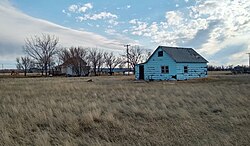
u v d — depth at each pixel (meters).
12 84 28.77
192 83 28.05
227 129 7.16
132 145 5.86
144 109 10.17
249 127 7.30
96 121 8.34
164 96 14.37
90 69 85.62
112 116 8.63
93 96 15.22
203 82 29.86
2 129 7.03
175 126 7.56
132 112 9.78
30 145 5.96
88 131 7.23
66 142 5.88
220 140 6.05
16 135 6.71
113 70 102.81
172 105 11.48
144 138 6.39
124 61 89.88
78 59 78.06
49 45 75.69
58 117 8.58
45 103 11.93
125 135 6.68
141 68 40.84
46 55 75.50
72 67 78.38
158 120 8.48
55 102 12.47
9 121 8.24
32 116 8.96
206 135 6.55
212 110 10.25
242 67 84.12
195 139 6.22
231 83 26.23
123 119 8.66
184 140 6.15
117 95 15.37
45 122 8.10
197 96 14.40
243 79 34.00
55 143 5.98
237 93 15.22
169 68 36.78
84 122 7.96
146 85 25.02
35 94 16.81
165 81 33.78
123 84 27.09
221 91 16.56
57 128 7.47
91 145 5.84
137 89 19.47
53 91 18.88
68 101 12.94
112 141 6.18
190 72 37.59
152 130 7.17
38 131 7.04
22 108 10.41
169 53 36.78
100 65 86.38
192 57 39.25
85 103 11.97
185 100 12.87
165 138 6.35
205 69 39.62
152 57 38.84
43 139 6.16
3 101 13.16
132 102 12.41
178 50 39.38
